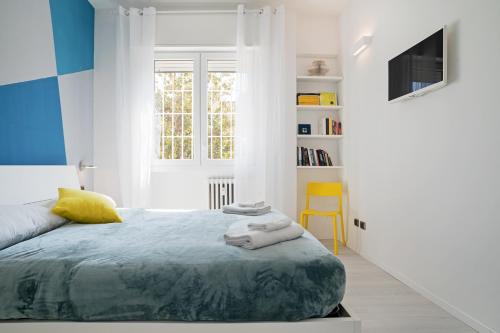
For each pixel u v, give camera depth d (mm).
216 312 1417
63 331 1403
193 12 4160
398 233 2914
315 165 4336
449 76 2244
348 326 1441
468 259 2064
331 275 1503
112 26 4172
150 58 4082
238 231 1789
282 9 4113
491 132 1887
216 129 4398
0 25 2582
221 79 4402
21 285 1424
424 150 2533
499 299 1829
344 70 4250
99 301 1408
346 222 4164
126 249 1638
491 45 1886
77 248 1656
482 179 1954
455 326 2039
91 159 4074
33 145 2959
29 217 2012
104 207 2412
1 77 2598
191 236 1927
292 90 4230
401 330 1987
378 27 3297
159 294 1418
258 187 4086
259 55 4117
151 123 4098
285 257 1539
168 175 4352
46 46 3139
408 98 2686
